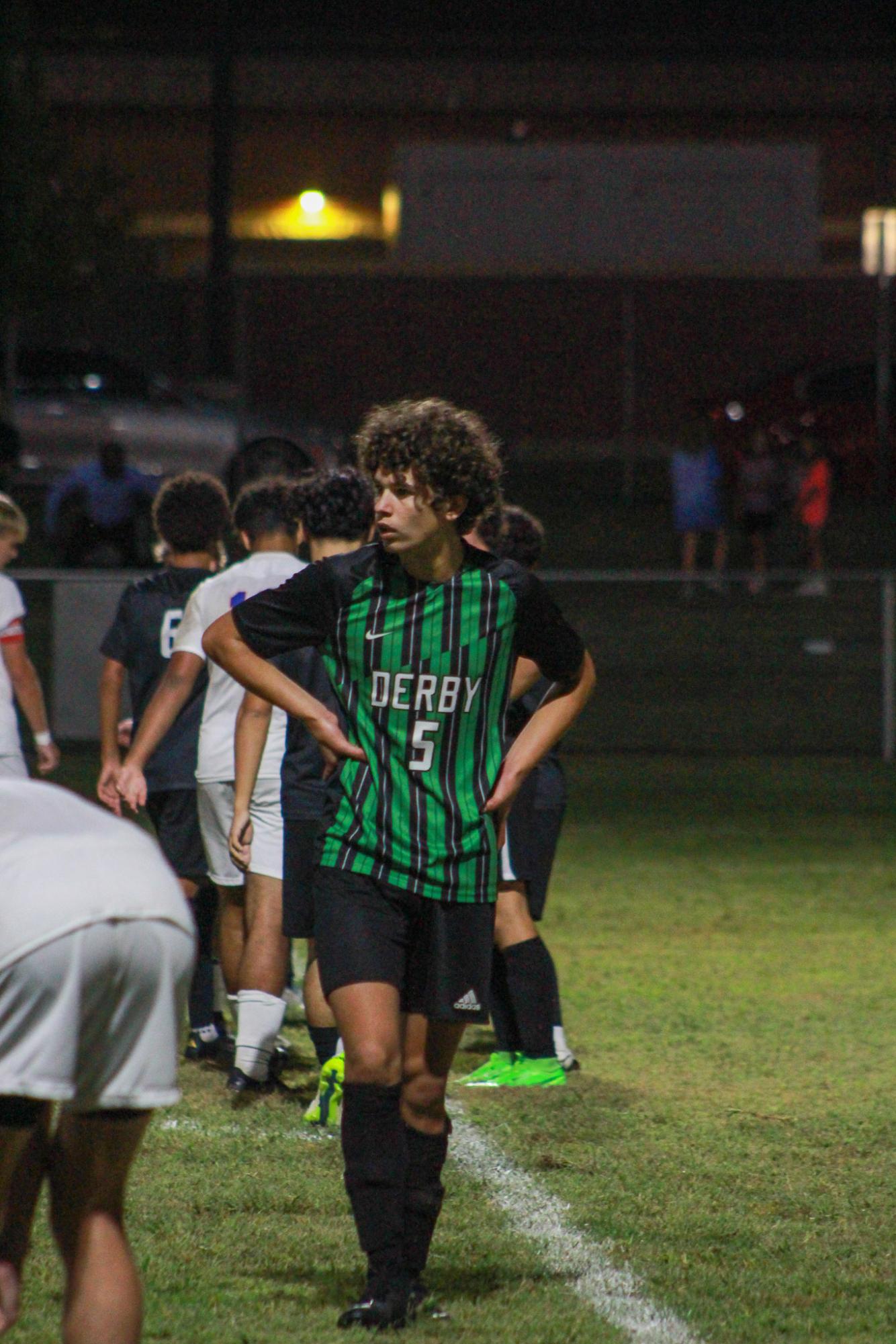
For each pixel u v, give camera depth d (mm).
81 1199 9641
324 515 16781
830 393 78062
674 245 87250
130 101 112188
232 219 108062
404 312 83625
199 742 18266
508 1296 12711
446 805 11898
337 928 11922
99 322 82250
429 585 11938
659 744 43781
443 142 88375
